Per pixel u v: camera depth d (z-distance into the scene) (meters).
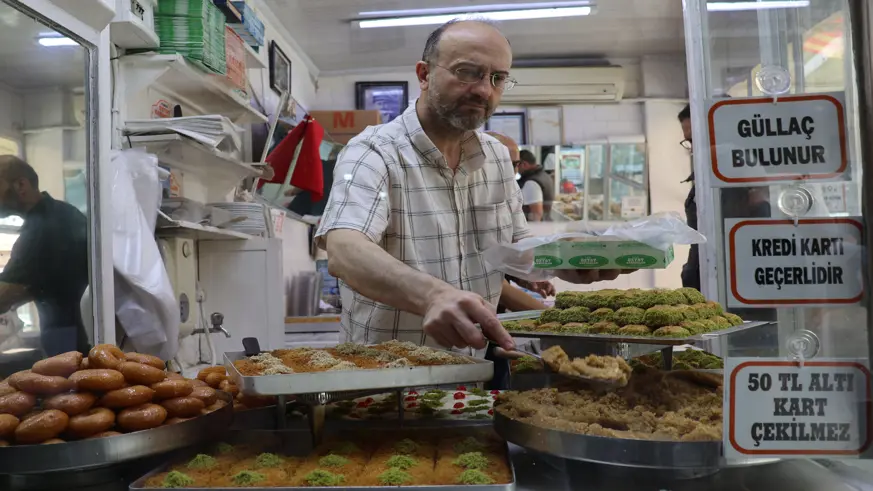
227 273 2.75
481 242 1.78
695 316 1.05
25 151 1.35
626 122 4.09
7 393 0.95
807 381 0.77
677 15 2.96
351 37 3.40
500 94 1.59
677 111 3.97
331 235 1.37
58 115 1.41
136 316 1.87
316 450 0.98
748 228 0.78
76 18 1.40
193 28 2.30
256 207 2.77
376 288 1.17
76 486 0.92
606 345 1.12
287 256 3.74
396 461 0.90
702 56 0.98
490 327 0.97
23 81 1.33
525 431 0.93
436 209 1.66
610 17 3.00
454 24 1.57
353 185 1.48
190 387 1.04
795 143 0.77
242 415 1.17
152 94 2.58
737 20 0.90
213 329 2.47
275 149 3.29
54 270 1.40
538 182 4.11
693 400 0.98
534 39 3.30
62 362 0.99
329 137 3.75
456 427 1.09
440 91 1.54
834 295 0.77
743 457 0.79
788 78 0.78
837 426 0.77
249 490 0.80
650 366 1.11
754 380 0.79
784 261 0.78
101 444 0.88
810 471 0.85
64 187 1.43
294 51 3.59
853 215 0.76
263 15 3.06
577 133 4.10
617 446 0.84
